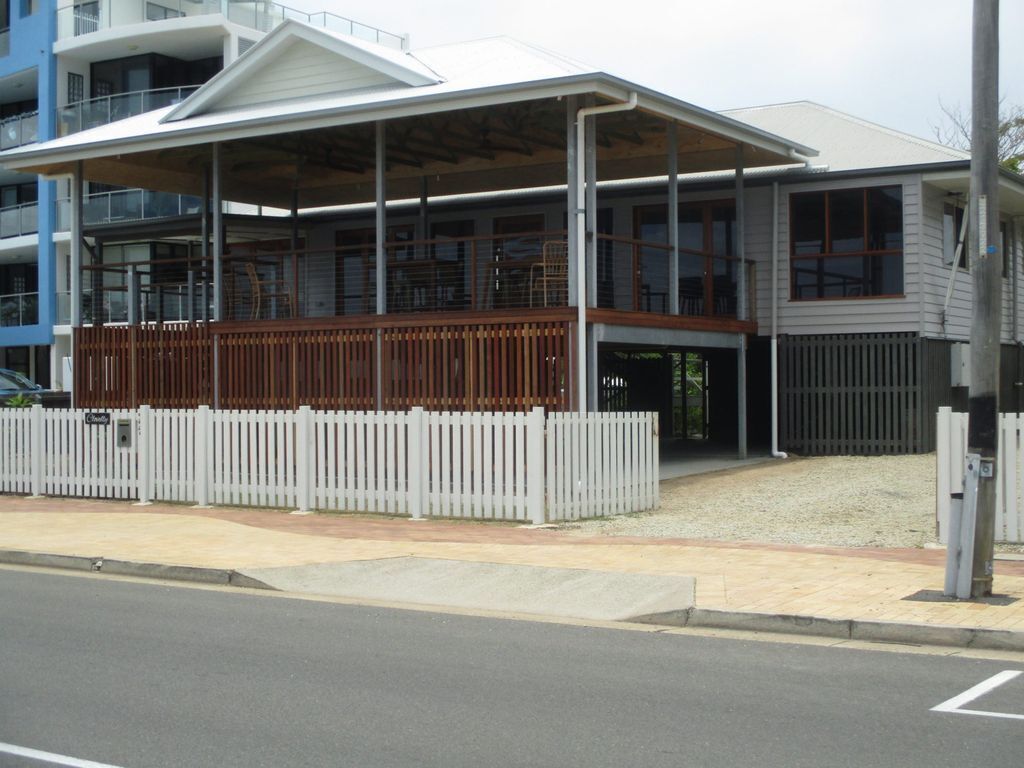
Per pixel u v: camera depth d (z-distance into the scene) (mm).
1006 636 8133
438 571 11109
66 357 32656
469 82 17891
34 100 38156
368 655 8008
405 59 19531
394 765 5578
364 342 18781
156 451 16500
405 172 23578
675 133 18750
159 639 8523
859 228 21594
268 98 20625
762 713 6480
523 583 10516
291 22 19766
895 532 12984
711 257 20297
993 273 9477
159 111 23594
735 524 13688
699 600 9398
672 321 18891
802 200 22172
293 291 21438
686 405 25656
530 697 6848
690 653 8086
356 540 12867
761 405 23906
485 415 14023
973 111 9648
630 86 16359
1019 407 26078
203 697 6855
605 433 14430
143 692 6973
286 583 10891
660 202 23281
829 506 14875
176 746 5895
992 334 9438
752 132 19625
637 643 8438
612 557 11484
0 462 17844
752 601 9312
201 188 24359
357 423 14984
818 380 21656
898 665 7695
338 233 27000
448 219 25969
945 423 12047
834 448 21453
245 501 15750
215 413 16016
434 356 18156
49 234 34688
